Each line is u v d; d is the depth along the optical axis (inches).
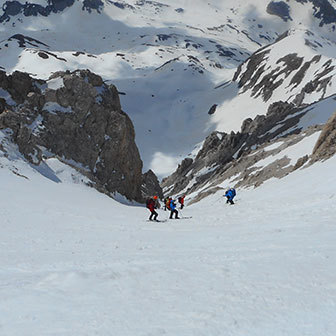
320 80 6781.5
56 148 2014.0
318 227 510.9
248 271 332.2
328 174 1193.4
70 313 259.1
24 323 243.9
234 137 4904.0
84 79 2361.0
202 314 246.8
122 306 269.6
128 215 1091.9
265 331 220.7
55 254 490.6
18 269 406.9
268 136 4185.5
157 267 370.0
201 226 727.1
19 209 989.2
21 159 1589.6
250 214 811.4
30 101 2097.7
